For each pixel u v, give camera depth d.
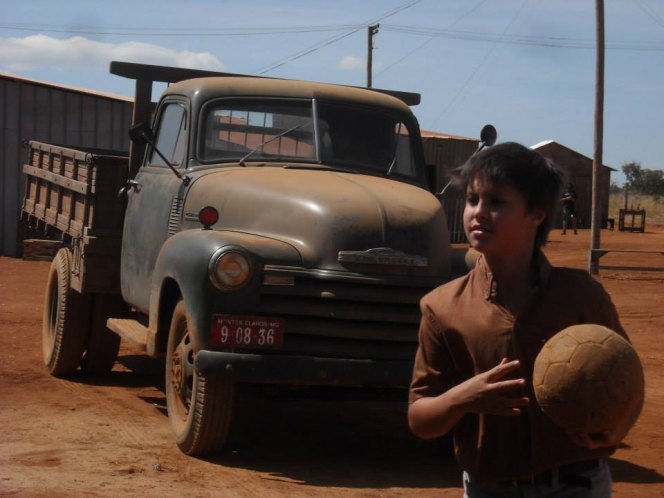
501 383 2.98
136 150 9.12
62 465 6.48
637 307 17.00
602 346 2.87
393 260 6.70
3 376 9.77
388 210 6.89
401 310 6.73
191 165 7.97
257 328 6.46
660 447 7.75
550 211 3.18
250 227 7.06
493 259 3.18
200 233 6.93
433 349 3.27
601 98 23.27
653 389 10.12
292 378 6.45
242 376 6.39
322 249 6.68
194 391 6.68
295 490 6.17
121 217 9.23
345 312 6.61
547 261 3.25
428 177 8.91
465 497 3.36
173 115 8.55
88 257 9.14
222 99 8.16
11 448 6.89
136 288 8.52
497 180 3.11
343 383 6.54
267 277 6.54
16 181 24.36
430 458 7.26
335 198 6.91
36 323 13.38
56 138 24.61
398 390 6.96
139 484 6.10
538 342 3.13
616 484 6.65
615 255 29.58
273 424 8.21
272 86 8.36
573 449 3.14
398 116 8.62
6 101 24.17
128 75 9.05
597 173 23.23
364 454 7.30
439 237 7.02
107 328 9.72
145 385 9.64
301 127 8.23
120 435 7.40
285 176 7.46
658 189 85.38
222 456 6.94
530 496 3.19
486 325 3.16
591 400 2.83
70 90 24.62
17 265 21.72
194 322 6.52
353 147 8.32
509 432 3.18
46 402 8.53
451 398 3.05
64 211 10.34
